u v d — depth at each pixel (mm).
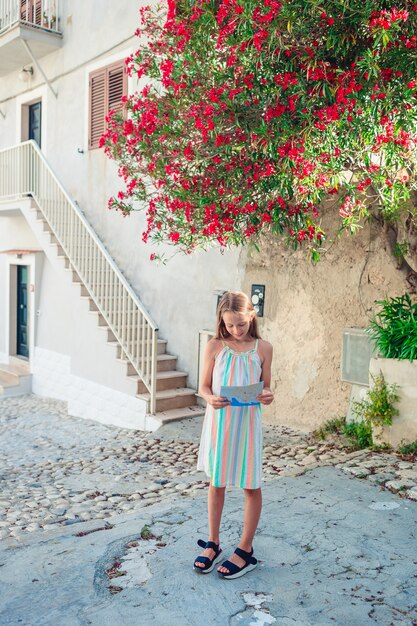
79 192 11477
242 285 7902
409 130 4887
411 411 5352
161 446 7207
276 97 4660
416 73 4488
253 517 3154
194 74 5195
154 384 8141
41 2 11523
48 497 5512
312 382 7047
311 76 4570
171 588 3057
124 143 6129
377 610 2830
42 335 12344
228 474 3092
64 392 11633
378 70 4281
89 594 3039
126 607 2896
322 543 3559
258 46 4355
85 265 9383
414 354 5371
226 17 4805
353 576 3156
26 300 13484
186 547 3543
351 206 5090
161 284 9445
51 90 12133
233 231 5520
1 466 6879
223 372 3111
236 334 3064
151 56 5910
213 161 5266
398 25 4332
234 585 3074
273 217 5109
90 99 11031
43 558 3486
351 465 5086
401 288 6184
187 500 4434
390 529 3768
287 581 3109
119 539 3705
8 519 4902
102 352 9094
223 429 3090
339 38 4449
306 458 5754
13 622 2803
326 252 6832
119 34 10188
